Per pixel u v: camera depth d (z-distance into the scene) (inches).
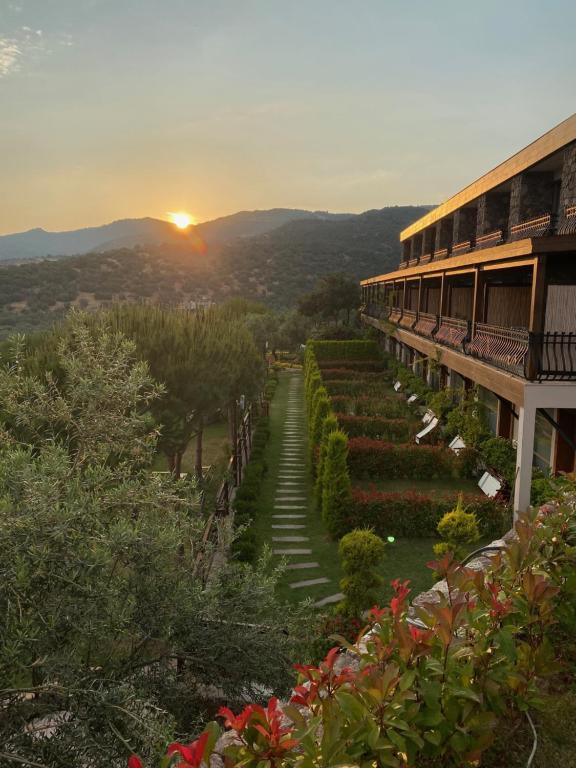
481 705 106.4
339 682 99.5
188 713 244.8
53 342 469.7
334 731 83.6
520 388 447.5
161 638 228.2
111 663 222.7
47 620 196.1
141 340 530.3
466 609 111.8
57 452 224.7
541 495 436.1
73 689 185.2
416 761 105.0
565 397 438.9
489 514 504.4
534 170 752.3
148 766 183.2
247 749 82.8
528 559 134.5
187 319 636.1
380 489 640.4
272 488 702.5
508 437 652.7
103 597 202.8
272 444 938.1
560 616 148.4
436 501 522.6
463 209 1089.4
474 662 110.7
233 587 264.8
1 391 268.7
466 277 950.4
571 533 159.0
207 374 563.8
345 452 538.6
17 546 186.4
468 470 665.6
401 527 526.9
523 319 679.1
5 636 183.0
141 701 199.6
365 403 1000.9
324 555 506.6
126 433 276.7
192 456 925.8
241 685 252.2
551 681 146.2
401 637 103.7
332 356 1675.7
